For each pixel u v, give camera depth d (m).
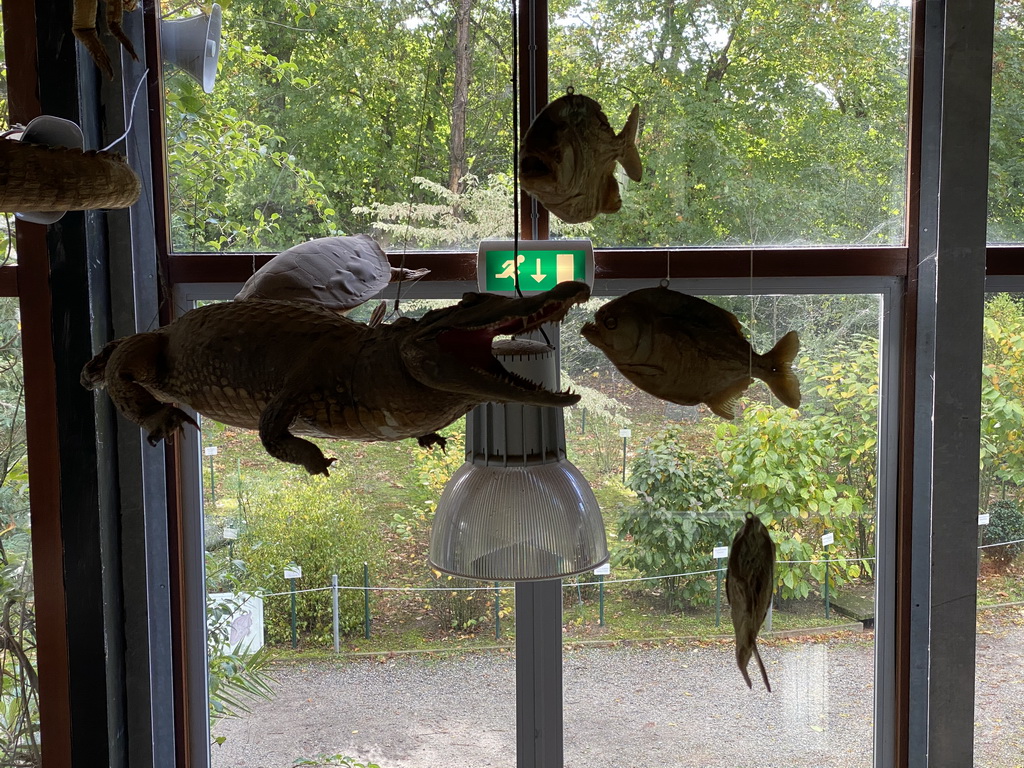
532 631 2.33
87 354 2.07
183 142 2.27
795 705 2.38
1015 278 2.29
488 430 1.54
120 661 2.21
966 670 2.18
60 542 2.13
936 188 2.23
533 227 2.27
